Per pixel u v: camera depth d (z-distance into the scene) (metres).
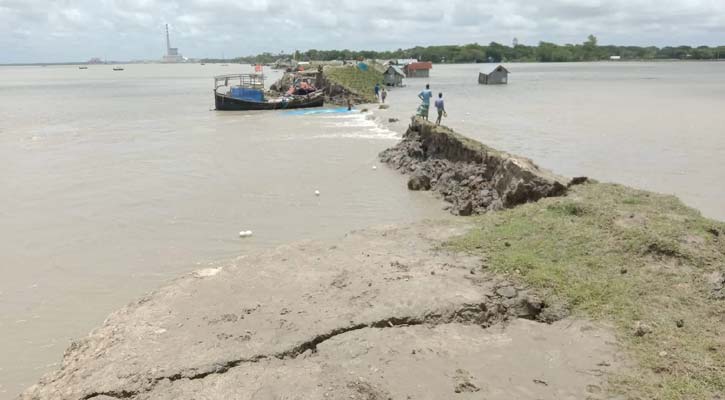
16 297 11.41
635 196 12.43
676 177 20.34
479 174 18.03
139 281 12.16
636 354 6.60
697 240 9.66
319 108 52.66
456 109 46.25
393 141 30.66
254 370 6.42
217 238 14.95
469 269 9.02
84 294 11.54
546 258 9.32
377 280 8.70
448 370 6.39
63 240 14.90
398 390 5.98
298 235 15.12
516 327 7.52
